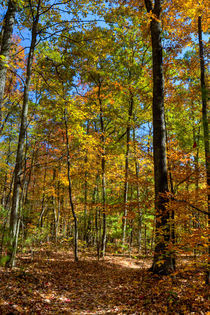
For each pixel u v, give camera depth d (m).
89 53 9.27
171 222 5.88
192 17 8.53
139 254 13.84
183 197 6.02
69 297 5.59
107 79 13.30
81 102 12.05
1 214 4.51
